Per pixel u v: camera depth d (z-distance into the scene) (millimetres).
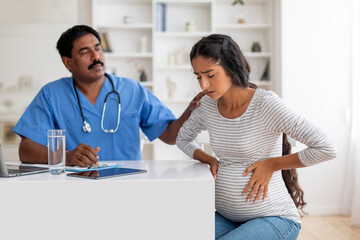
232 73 1282
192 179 1143
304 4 3471
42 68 3809
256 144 1332
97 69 1863
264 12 3975
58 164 1239
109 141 1957
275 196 1333
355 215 3037
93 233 1119
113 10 3891
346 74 3484
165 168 1396
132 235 1129
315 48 3482
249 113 1315
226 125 1360
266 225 1272
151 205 1132
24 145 1763
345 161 3463
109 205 1121
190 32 3781
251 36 3982
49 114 1880
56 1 3801
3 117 3783
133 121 1989
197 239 1144
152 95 2078
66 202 1112
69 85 1938
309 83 3477
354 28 3295
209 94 1310
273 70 3727
